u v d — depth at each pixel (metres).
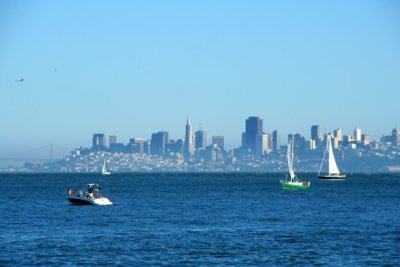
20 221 170.38
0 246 125.25
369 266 107.62
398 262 110.56
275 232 146.62
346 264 109.12
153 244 128.00
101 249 122.06
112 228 154.25
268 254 117.50
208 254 117.44
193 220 174.00
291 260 112.31
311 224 163.50
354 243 129.25
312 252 119.38
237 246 125.88
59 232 146.38
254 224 164.00
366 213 196.00
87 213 194.25
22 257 114.12
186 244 128.12
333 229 151.88
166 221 171.00
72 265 108.12
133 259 112.88
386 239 134.38
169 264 109.19
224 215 189.88
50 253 117.94
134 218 178.88
